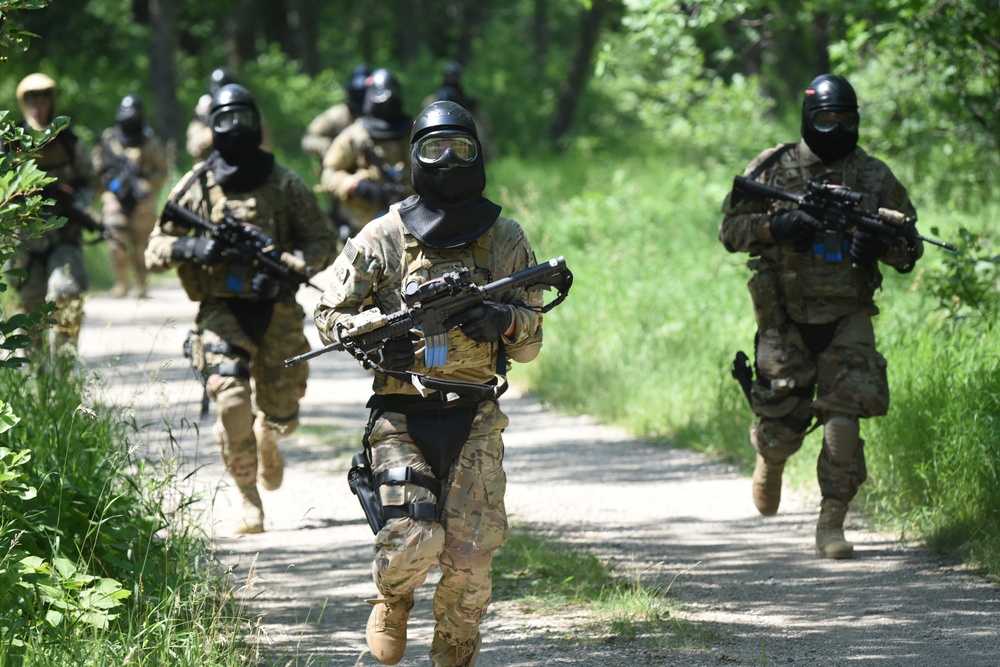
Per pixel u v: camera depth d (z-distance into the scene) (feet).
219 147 76.64
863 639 56.13
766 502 76.95
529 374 129.08
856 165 71.56
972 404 75.82
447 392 47.34
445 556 46.65
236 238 74.74
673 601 62.39
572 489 88.58
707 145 236.63
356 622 60.54
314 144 151.02
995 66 127.13
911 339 93.09
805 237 69.87
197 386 121.29
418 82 367.25
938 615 59.36
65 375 78.48
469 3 449.06
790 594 63.72
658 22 141.28
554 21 465.47
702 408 106.83
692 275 142.72
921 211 148.56
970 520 70.54
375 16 486.79
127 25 363.76
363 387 131.03
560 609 61.67
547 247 159.02
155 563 57.98
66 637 46.70
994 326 92.48
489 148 208.44
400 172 121.60
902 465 78.07
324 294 48.08
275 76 369.91
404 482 46.39
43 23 330.95
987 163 156.76
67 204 102.22
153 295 188.44
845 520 78.28
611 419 112.88
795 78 283.18
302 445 104.32
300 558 72.33
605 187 242.58
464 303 46.42
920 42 130.52
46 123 106.01
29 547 53.06
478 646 49.08
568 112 350.84
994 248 114.93
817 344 71.77
